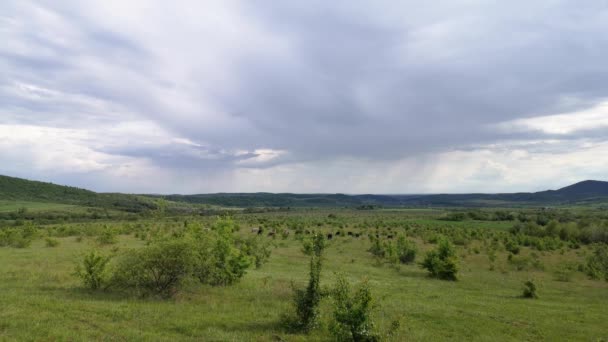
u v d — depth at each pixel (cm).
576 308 1939
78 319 1140
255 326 1235
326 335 1171
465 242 5500
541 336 1377
